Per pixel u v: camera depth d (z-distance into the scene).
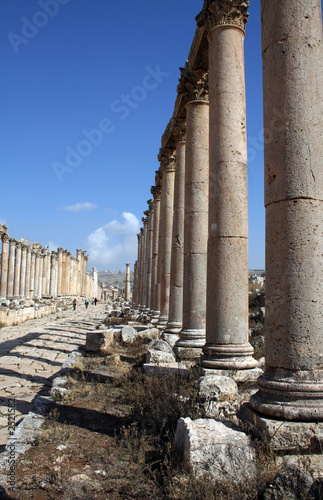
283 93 6.00
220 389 6.57
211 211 9.30
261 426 5.29
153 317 24.77
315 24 6.16
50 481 5.11
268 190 6.06
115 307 54.69
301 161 5.76
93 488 4.95
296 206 5.70
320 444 4.91
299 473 4.68
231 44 9.81
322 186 5.79
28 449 6.07
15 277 48.28
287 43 6.08
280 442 4.99
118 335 18.30
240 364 8.39
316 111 5.90
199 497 4.43
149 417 7.06
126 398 8.51
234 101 9.53
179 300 16.72
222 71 9.70
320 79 6.02
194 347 12.21
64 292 72.94
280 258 5.74
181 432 5.53
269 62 6.27
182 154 17.39
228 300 8.83
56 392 9.02
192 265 12.88
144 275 36.69
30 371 12.64
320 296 5.57
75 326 29.17
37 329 26.28
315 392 5.26
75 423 7.24
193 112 13.50
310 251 5.60
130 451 5.93
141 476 5.22
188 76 13.36
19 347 17.61
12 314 30.28
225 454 4.91
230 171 9.19
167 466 5.12
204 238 12.95
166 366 10.19
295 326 5.52
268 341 5.81
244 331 8.88
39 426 6.97
